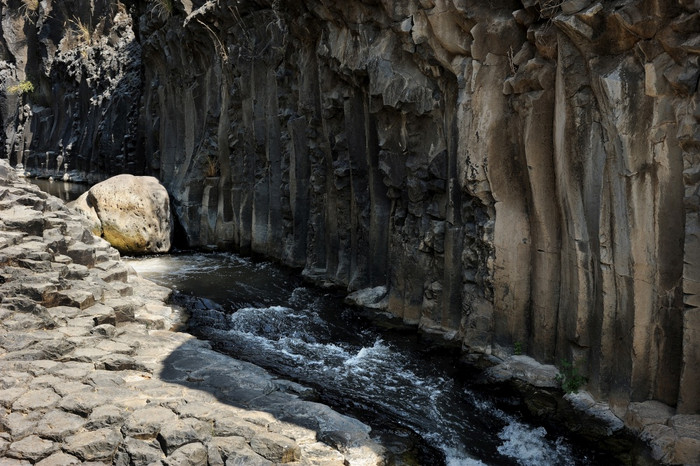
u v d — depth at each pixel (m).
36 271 9.23
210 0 15.17
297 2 11.34
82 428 6.17
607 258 6.66
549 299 7.61
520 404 7.30
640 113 6.23
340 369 8.39
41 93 30.89
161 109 19.36
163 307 10.35
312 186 12.13
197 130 17.00
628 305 6.50
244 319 10.15
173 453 5.84
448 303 9.03
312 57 11.78
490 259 8.16
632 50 6.32
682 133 5.90
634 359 6.42
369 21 9.94
